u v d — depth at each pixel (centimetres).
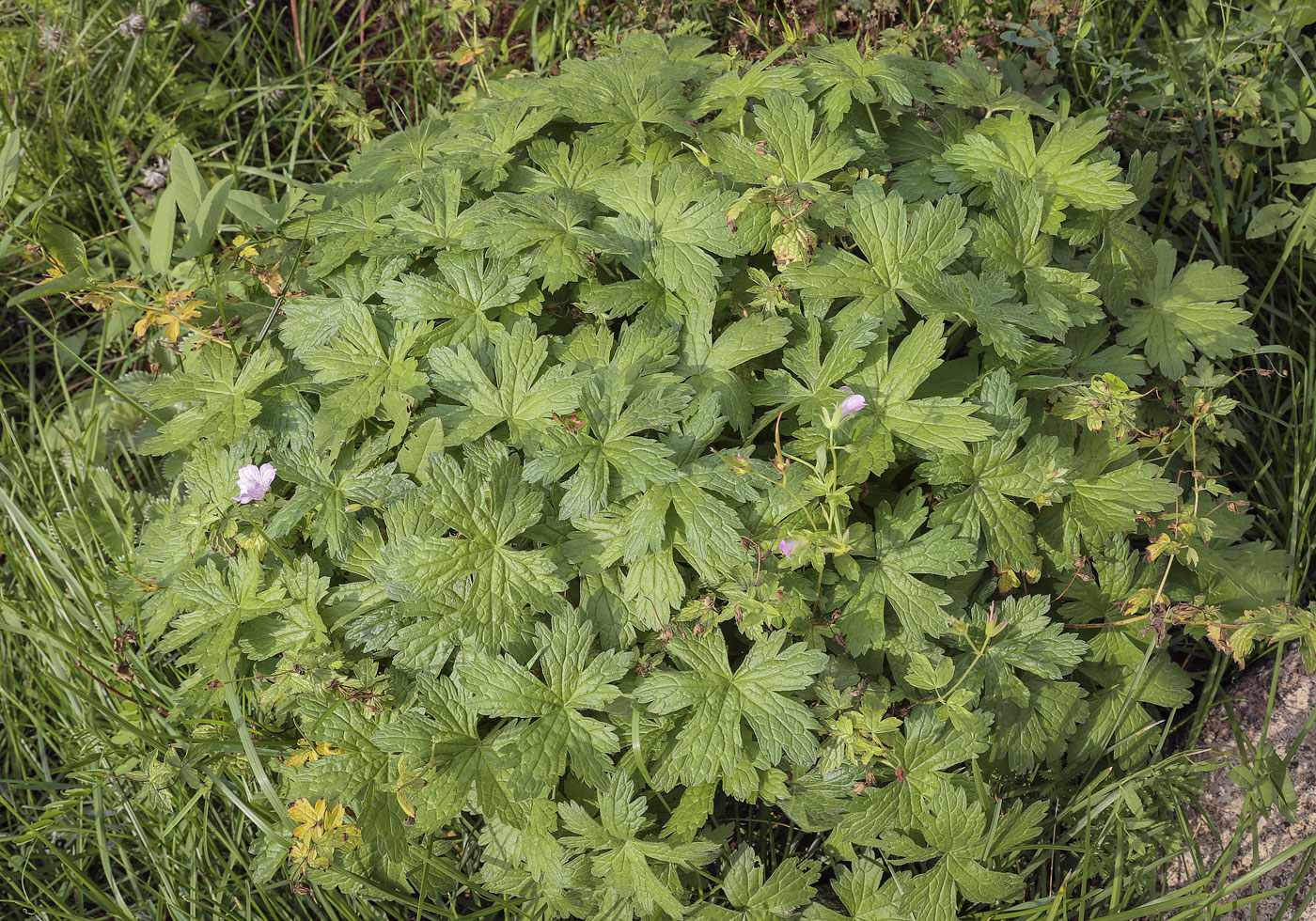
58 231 112
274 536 100
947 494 101
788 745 95
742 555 96
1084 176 107
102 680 115
